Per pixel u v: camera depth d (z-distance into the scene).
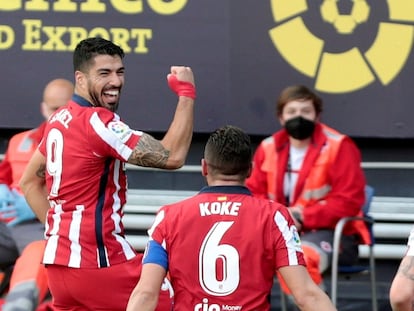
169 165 14.89
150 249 13.13
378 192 22.05
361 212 19.92
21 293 18.06
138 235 21.95
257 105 21.14
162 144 14.88
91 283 15.02
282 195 19.95
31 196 15.97
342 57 21.06
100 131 14.76
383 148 21.94
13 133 21.73
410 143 21.83
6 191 19.47
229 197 13.24
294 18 21.05
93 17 21.02
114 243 15.08
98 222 14.97
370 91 21.08
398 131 21.09
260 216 13.13
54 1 21.00
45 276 18.28
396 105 21.08
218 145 13.32
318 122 19.94
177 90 15.17
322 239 19.38
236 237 13.04
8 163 19.62
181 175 22.19
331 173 19.59
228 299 12.98
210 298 12.98
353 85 21.08
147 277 12.99
